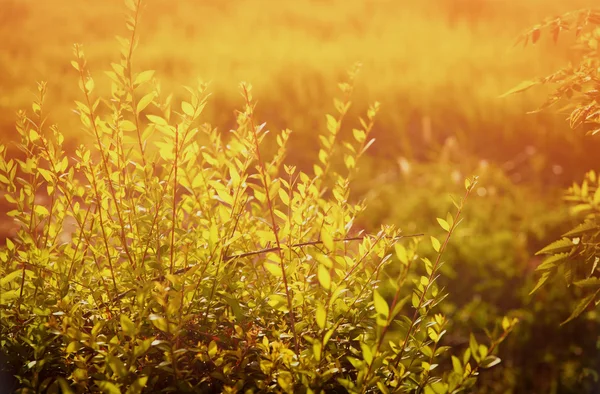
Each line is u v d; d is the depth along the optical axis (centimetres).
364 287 215
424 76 1352
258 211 256
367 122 1159
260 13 2167
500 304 562
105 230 219
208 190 229
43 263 211
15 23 1986
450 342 510
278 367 190
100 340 194
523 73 1353
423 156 1053
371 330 210
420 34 1781
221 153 258
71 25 1997
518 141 1070
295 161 992
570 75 241
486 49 1546
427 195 773
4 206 759
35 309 192
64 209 232
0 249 228
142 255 213
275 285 223
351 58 1552
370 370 171
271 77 1390
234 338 205
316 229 234
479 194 802
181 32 1886
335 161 947
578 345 515
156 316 172
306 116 1170
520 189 839
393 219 723
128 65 199
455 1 2072
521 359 512
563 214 711
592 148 984
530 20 1858
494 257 609
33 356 203
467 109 1164
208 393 198
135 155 213
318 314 171
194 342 209
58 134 221
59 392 200
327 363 199
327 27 1991
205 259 202
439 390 178
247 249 227
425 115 1181
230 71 1465
